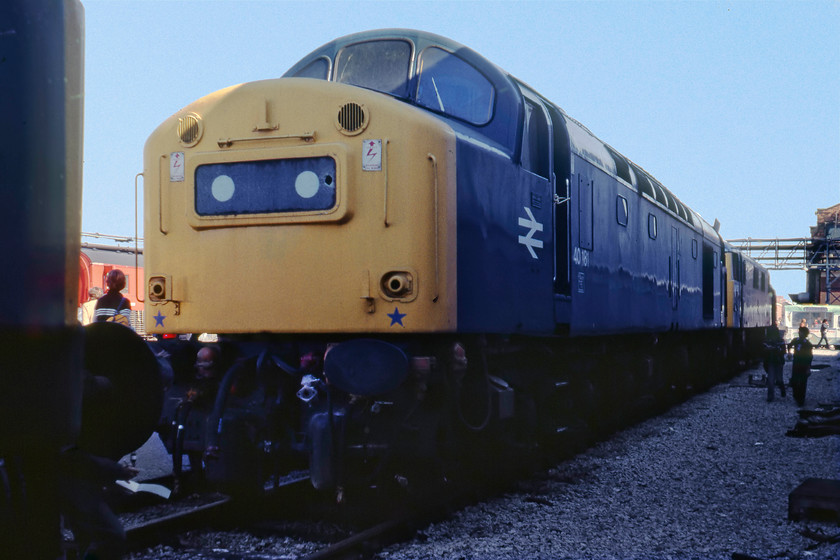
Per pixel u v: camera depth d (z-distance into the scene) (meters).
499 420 6.55
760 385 18.66
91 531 2.83
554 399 8.47
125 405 3.00
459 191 5.81
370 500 6.08
